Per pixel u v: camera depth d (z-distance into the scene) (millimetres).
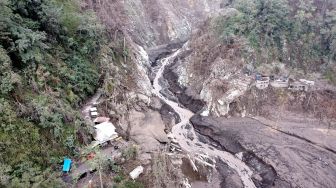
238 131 49469
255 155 44312
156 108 53750
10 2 34125
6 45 32281
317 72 56594
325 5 58625
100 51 47719
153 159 37625
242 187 39156
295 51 58062
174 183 35844
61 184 28484
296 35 58156
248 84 54094
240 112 53469
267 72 55125
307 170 41344
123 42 57125
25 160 28281
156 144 42000
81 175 30969
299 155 44031
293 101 53281
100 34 49562
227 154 45750
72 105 37531
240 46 57500
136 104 49281
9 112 28906
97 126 37844
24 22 35781
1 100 29016
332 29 55625
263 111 53125
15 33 32500
